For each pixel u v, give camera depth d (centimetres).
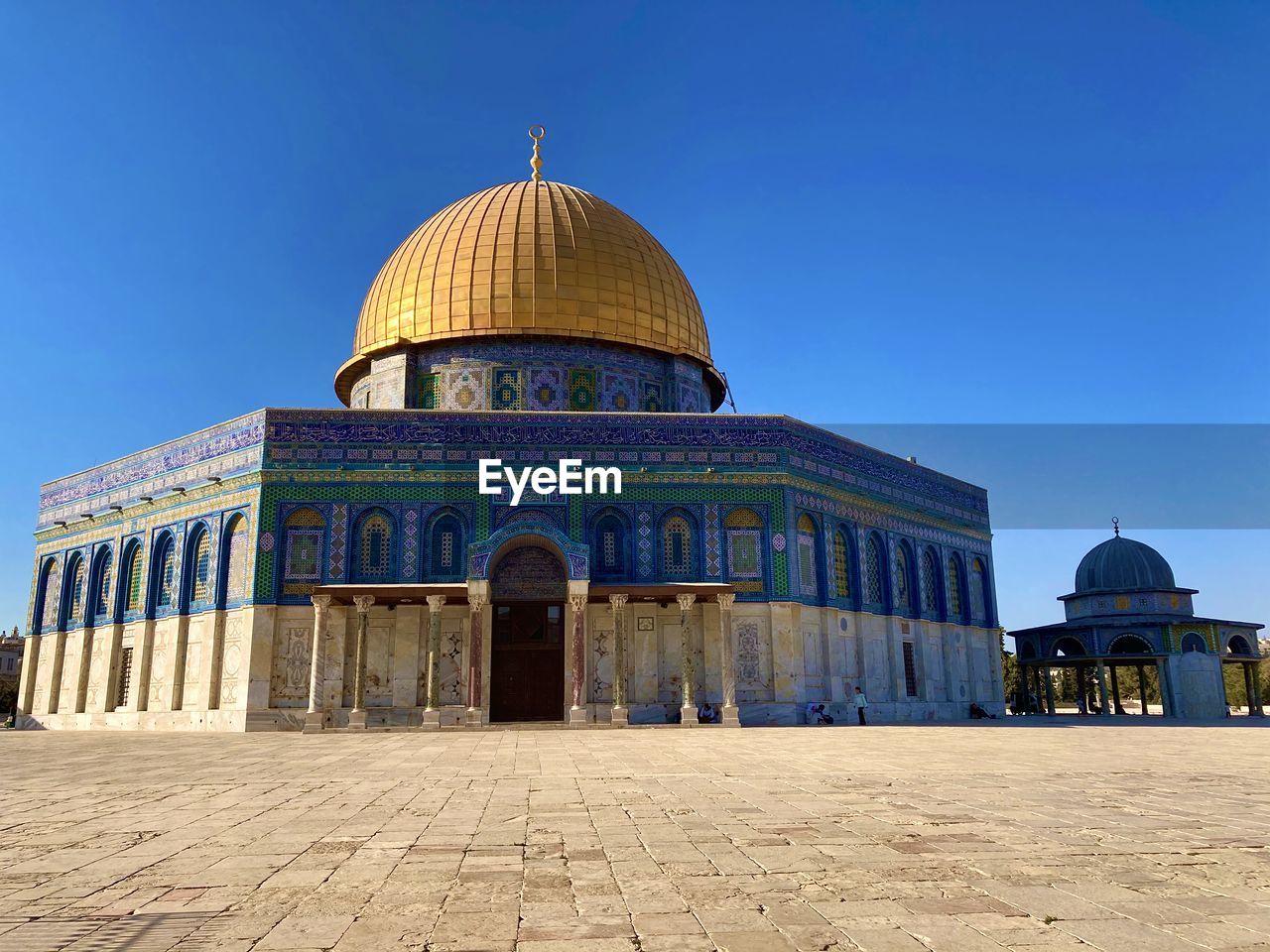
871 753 1555
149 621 2825
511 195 3256
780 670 2598
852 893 548
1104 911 507
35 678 3212
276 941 464
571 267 3062
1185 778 1161
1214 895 541
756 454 2739
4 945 459
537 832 764
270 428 2608
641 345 3100
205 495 2741
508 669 2570
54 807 944
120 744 1944
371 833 767
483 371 3014
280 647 2500
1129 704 6681
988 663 3525
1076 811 869
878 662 2984
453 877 602
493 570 2566
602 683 2559
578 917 502
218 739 2072
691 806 905
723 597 2477
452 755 1538
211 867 639
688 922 489
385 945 457
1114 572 4191
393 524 2592
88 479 3200
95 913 519
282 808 917
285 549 2552
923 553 3306
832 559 2862
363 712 2341
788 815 845
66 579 3186
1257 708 3909
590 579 2614
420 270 3122
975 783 1102
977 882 577
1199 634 3891
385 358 3119
